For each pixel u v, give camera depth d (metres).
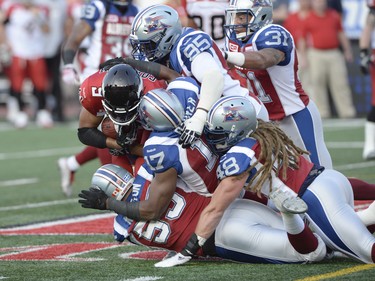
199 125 16.69
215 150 17.23
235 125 16.80
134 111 17.06
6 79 61.62
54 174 33.50
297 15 49.88
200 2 27.53
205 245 17.41
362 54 34.44
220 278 16.28
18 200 27.48
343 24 51.78
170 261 17.42
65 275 16.98
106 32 29.17
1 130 51.84
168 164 16.83
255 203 17.73
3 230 22.39
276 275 16.41
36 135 48.31
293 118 20.97
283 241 17.14
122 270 17.28
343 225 16.97
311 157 21.20
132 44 18.39
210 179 17.41
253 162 16.84
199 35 17.75
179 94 17.17
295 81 20.89
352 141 41.00
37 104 53.97
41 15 51.25
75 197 27.91
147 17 18.08
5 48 53.56
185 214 17.45
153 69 17.97
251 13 19.88
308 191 17.20
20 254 19.27
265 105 20.88
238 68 20.61
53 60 53.91
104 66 18.44
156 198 17.03
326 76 50.97
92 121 18.70
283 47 19.72
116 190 17.73
